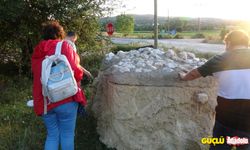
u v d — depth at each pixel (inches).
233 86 53.1
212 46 416.2
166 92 68.2
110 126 72.8
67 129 61.9
